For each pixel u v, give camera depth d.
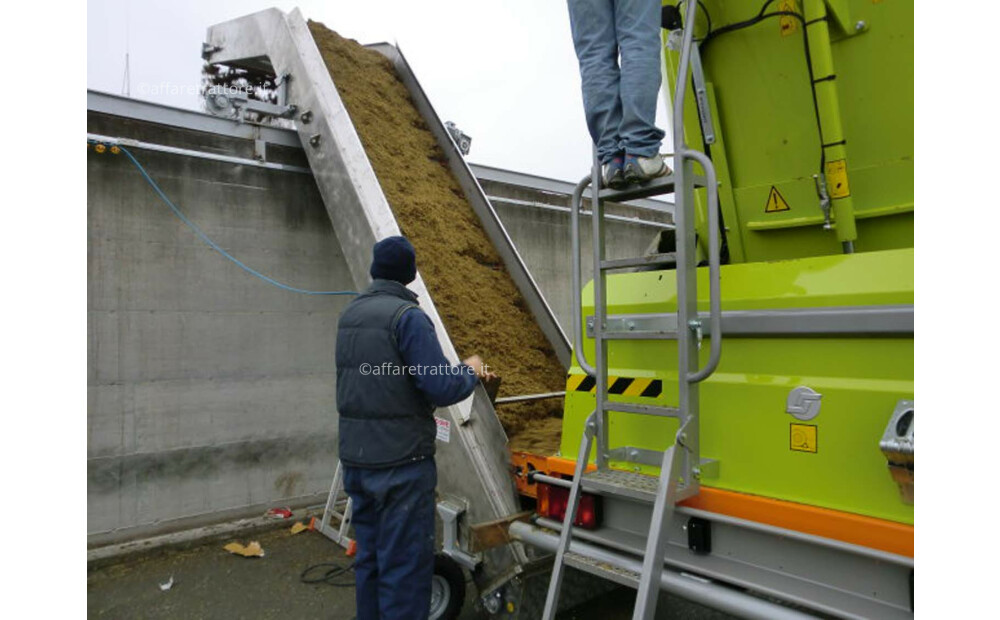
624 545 2.26
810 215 2.31
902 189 2.10
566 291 6.99
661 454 2.28
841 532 1.79
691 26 2.12
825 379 1.92
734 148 2.49
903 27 2.05
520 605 2.71
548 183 6.94
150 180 4.37
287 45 4.59
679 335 2.04
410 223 4.04
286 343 4.96
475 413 2.92
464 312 3.82
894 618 1.67
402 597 2.35
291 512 4.83
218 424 4.62
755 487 2.02
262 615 3.38
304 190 5.09
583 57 2.37
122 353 4.25
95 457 4.13
